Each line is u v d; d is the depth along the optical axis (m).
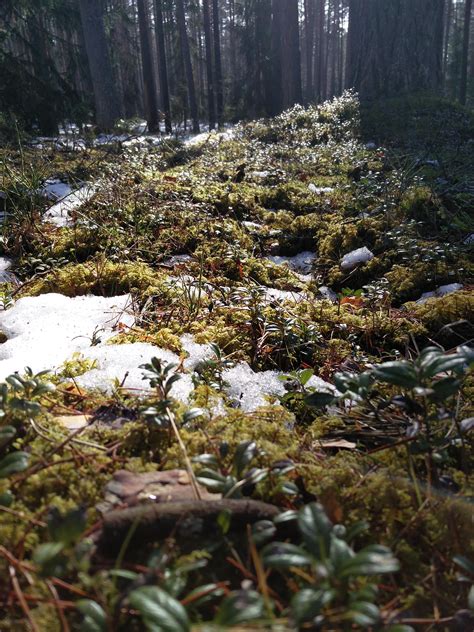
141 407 2.08
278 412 2.32
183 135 15.91
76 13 15.50
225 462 1.85
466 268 4.31
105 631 1.11
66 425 2.05
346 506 1.69
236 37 24.92
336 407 2.46
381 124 11.27
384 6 13.91
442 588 1.46
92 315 3.38
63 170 7.33
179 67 26.78
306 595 1.06
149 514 1.46
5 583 1.30
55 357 2.71
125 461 1.85
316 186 7.15
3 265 4.49
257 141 10.64
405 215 5.41
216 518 1.48
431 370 1.69
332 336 3.34
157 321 3.34
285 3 18.28
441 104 12.48
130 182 6.23
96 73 14.93
